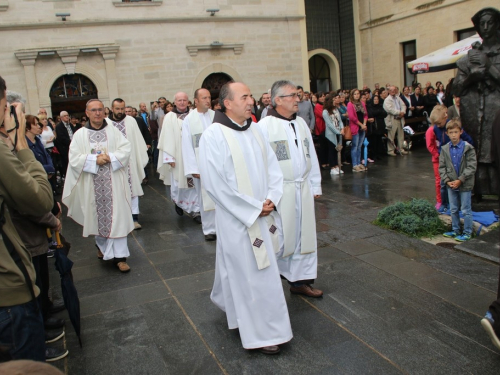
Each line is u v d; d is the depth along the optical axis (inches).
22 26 571.5
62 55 587.8
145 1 617.9
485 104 247.0
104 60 608.7
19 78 581.0
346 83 842.2
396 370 123.1
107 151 207.9
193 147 249.4
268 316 133.0
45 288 151.7
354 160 421.4
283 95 161.2
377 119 461.1
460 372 121.0
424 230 230.1
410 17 700.0
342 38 834.2
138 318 160.6
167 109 489.1
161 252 229.8
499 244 202.4
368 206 290.8
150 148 528.1
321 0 819.4
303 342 139.2
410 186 340.5
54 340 148.1
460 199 221.1
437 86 565.0
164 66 637.3
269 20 679.7
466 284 171.2
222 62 664.4
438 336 138.1
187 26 641.0
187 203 288.0
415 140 550.0
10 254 95.2
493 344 131.9
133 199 276.7
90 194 204.8
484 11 236.8
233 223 134.3
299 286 169.9
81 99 618.8
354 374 122.4
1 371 39.1
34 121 240.8
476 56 241.3
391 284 175.0
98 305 172.9
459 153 215.0
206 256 219.5
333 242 225.8
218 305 148.9
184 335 147.6
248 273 132.8
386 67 758.5
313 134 450.3
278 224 162.2
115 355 138.4
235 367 129.0
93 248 244.2
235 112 136.4
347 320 150.5
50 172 252.7
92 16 600.1
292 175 161.8
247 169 134.7
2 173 93.4
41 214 102.7
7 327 94.3
